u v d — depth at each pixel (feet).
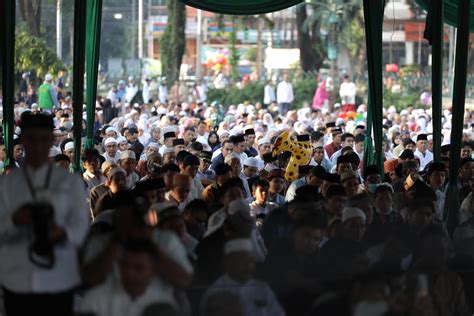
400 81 263.08
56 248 36.04
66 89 226.58
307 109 196.65
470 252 48.39
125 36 282.56
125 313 36.35
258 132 132.16
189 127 120.37
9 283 36.24
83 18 77.61
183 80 270.05
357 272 43.04
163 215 44.80
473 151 113.39
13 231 36.14
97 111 156.66
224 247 41.81
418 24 310.04
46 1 250.57
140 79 269.85
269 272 42.06
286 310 40.45
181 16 272.31
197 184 72.33
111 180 61.72
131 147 104.94
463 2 65.87
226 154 92.07
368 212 52.06
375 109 80.48
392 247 45.50
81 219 36.04
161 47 273.13
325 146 107.65
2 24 69.15
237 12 97.19
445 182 73.56
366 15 79.46
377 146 80.84
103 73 262.26
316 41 282.97
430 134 124.98
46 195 35.83
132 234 36.60
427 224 49.37
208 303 39.65
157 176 64.54
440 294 44.55
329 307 40.73
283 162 80.94
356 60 284.00
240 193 50.88
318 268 43.27
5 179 36.32
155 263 36.24
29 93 203.10
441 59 72.59
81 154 86.22
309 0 288.71
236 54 291.99
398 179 76.64
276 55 282.77
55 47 251.19
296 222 45.37
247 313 39.91
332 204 52.37
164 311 36.58
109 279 36.60
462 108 65.77
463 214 64.39
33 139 36.04
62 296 36.35
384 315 41.45
